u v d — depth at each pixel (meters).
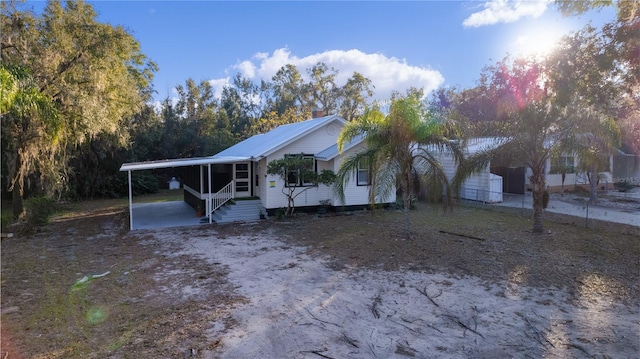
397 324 5.95
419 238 11.94
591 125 11.02
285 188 16.78
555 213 16.27
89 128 15.88
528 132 11.86
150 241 12.34
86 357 5.00
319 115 23.30
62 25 15.41
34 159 15.42
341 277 8.30
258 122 39.03
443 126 11.41
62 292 7.56
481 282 7.83
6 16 13.67
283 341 5.43
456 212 17.50
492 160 12.23
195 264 9.49
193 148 36.59
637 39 9.52
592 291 7.24
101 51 16.08
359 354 5.06
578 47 12.21
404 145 11.64
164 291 7.56
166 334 5.67
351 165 11.98
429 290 7.41
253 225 14.85
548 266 8.84
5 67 9.81
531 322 5.95
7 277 8.56
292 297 7.16
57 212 18.97
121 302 6.99
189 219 16.81
